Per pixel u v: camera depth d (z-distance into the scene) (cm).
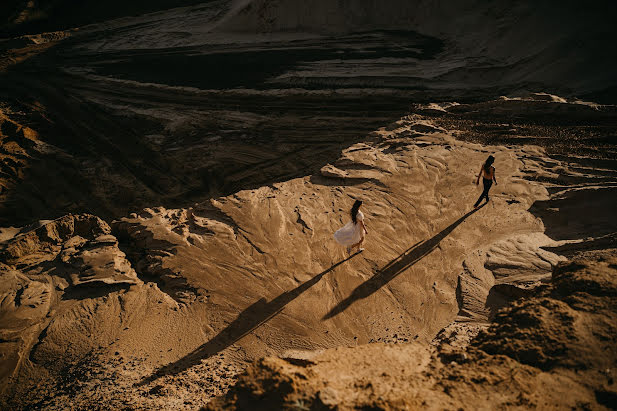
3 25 4047
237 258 867
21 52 3522
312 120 2256
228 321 744
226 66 2978
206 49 3334
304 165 1941
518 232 899
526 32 2506
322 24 3322
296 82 2623
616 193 927
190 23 3812
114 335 713
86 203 1944
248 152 2086
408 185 1077
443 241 902
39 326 727
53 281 805
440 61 2631
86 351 689
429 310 749
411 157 1186
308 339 709
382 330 720
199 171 2012
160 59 3231
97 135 2383
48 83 2959
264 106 2442
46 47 3622
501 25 2664
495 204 988
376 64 2673
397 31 3170
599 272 493
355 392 391
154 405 562
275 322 739
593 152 1127
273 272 840
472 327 683
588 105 1308
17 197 1998
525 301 501
